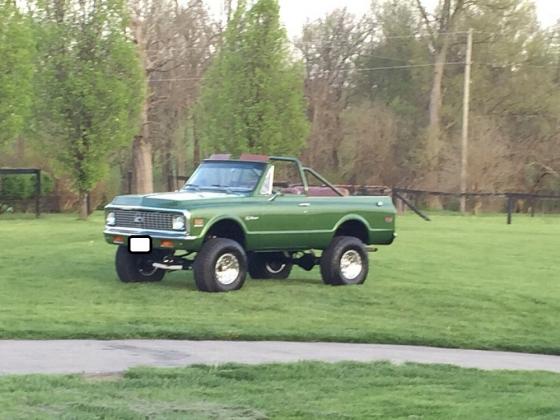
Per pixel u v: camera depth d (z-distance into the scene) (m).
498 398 8.67
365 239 17.25
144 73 35.50
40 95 31.91
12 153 40.28
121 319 12.95
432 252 23.47
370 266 19.94
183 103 55.25
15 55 28.75
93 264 18.81
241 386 8.91
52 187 39.72
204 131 38.12
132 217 15.57
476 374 10.09
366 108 58.25
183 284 16.33
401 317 14.23
